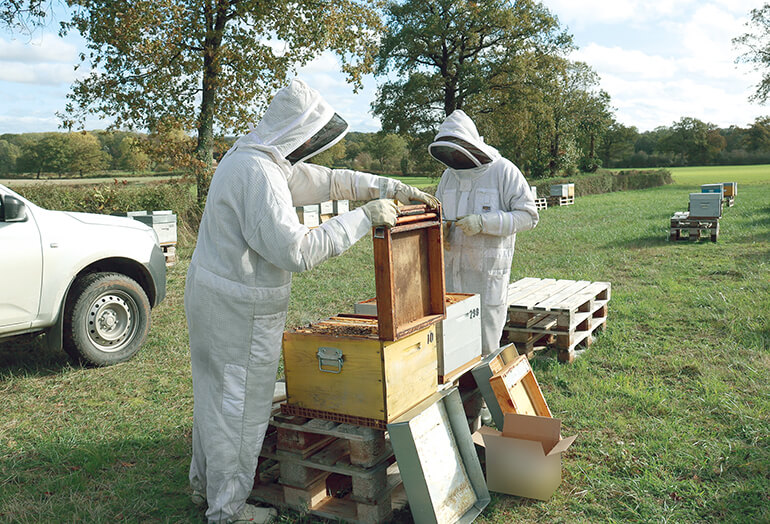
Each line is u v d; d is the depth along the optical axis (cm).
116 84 1587
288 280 268
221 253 253
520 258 1116
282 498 292
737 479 304
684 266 941
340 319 328
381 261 251
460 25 3075
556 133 4644
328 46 1739
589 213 2109
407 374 272
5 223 484
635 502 288
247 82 1702
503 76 3219
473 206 420
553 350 542
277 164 255
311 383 277
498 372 326
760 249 1064
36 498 310
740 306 649
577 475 315
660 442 345
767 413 378
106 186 1441
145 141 1686
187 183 1591
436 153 411
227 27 1673
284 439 281
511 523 278
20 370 525
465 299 335
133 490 316
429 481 257
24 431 400
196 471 286
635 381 453
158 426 403
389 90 3325
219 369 257
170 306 777
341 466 268
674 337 564
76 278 538
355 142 7944
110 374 515
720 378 450
